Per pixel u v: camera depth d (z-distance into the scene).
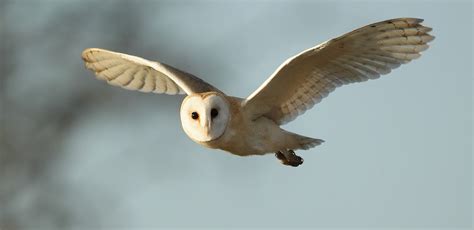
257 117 10.09
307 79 9.84
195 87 10.34
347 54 9.60
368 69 9.72
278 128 10.10
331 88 9.89
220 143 10.05
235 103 10.06
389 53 9.62
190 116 10.05
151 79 11.06
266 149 10.16
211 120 9.94
